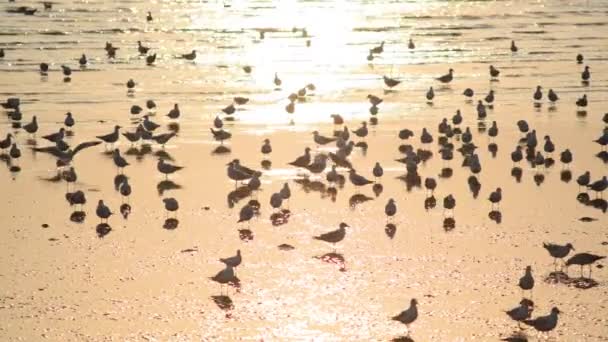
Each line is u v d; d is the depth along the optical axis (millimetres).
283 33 101312
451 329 36531
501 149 60969
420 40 98000
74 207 49750
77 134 63312
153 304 38500
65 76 80438
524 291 39781
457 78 81312
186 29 103062
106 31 101312
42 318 37250
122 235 45906
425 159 58781
